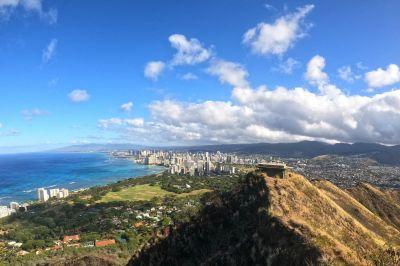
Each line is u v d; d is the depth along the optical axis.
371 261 63.94
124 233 176.25
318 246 59.50
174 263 81.69
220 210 82.88
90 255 128.88
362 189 132.25
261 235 67.31
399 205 129.38
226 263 69.06
